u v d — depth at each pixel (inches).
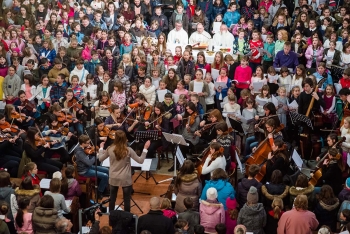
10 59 1050.7
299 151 853.2
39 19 1170.6
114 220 561.3
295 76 929.5
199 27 1110.4
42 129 812.6
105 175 719.1
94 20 1167.6
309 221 571.2
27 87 933.8
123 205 721.6
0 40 1065.5
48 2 1227.2
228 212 603.5
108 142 802.8
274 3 1213.7
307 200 576.1
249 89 919.7
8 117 845.2
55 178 613.3
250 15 1210.6
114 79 949.2
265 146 723.4
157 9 1179.9
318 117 837.2
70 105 880.9
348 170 730.2
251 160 724.7
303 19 1127.6
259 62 1027.9
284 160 695.1
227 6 1232.2
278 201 592.1
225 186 630.5
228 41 1099.3
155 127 813.9
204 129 794.8
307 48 1028.5
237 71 956.0
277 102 852.0
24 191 618.2
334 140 741.3
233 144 748.0
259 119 810.8
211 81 940.0
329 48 1017.5
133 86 896.3
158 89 932.0
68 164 820.6
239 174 807.1
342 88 849.5
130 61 988.6
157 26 1146.0
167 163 848.3
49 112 843.4
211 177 646.5
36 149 739.4
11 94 949.2
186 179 636.1
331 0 1210.6
